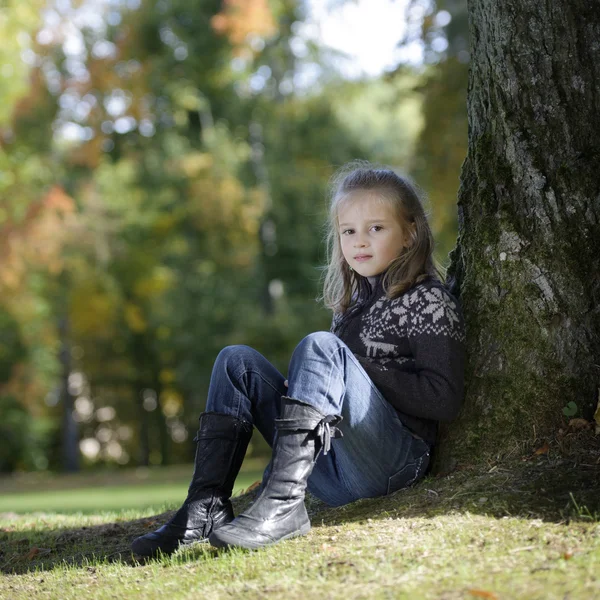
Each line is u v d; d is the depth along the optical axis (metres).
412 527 2.82
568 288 3.34
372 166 3.89
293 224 24.20
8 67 17.67
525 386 3.32
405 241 3.40
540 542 2.54
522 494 2.92
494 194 3.55
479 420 3.35
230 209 23.08
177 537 3.09
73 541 4.00
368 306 3.38
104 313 26.20
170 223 24.81
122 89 23.73
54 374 26.45
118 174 23.70
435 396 3.09
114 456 34.41
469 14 3.76
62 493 12.88
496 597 2.18
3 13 17.59
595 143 3.43
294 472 2.91
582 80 3.46
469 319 3.49
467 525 2.75
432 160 16.53
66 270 23.44
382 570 2.48
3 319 23.55
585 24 3.47
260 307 23.95
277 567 2.66
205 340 24.19
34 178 21.80
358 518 3.05
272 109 24.47
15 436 26.44
